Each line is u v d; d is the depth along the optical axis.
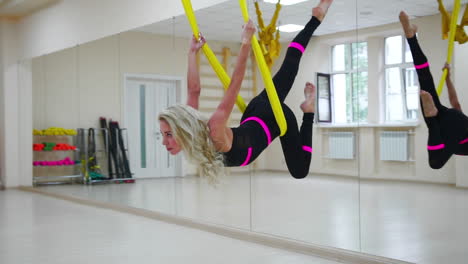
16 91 9.48
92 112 7.18
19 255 4.26
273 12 4.43
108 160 6.87
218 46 5.11
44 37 8.56
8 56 9.41
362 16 3.91
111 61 6.83
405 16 3.53
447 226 3.41
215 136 2.29
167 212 5.89
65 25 7.95
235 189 5.01
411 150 3.61
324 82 4.15
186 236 5.03
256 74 4.76
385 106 3.77
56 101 8.18
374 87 3.82
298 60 2.67
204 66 5.19
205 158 2.27
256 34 4.64
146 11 6.23
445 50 3.40
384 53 3.77
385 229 3.79
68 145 7.83
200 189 5.43
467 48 3.31
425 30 3.49
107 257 4.16
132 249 4.45
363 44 3.90
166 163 5.91
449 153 3.33
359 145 3.93
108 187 6.88
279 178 4.57
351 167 4.00
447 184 3.39
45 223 5.79
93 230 5.34
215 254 4.25
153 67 6.10
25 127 9.20
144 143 6.24
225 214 5.12
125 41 6.57
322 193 4.20
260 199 4.76
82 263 3.98
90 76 7.24
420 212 3.56
